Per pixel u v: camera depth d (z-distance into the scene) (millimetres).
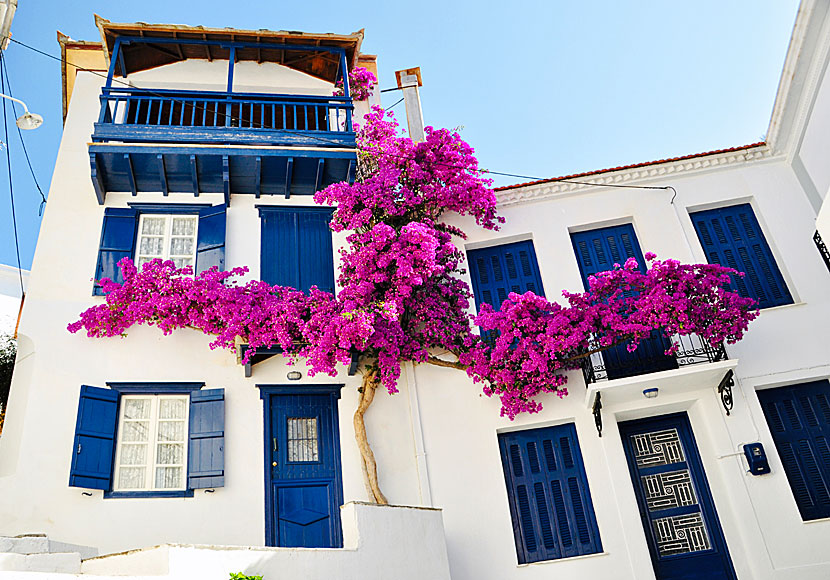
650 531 11641
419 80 15953
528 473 11992
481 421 12117
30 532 10188
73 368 11359
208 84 14375
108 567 7137
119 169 12656
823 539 10766
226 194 13016
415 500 11602
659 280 11672
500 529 11422
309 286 12805
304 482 11398
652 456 12148
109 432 10961
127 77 14133
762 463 11164
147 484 10984
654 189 13461
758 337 12023
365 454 11484
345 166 13258
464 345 12242
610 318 11477
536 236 13406
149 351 11680
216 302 11391
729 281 11625
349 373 11961
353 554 8688
